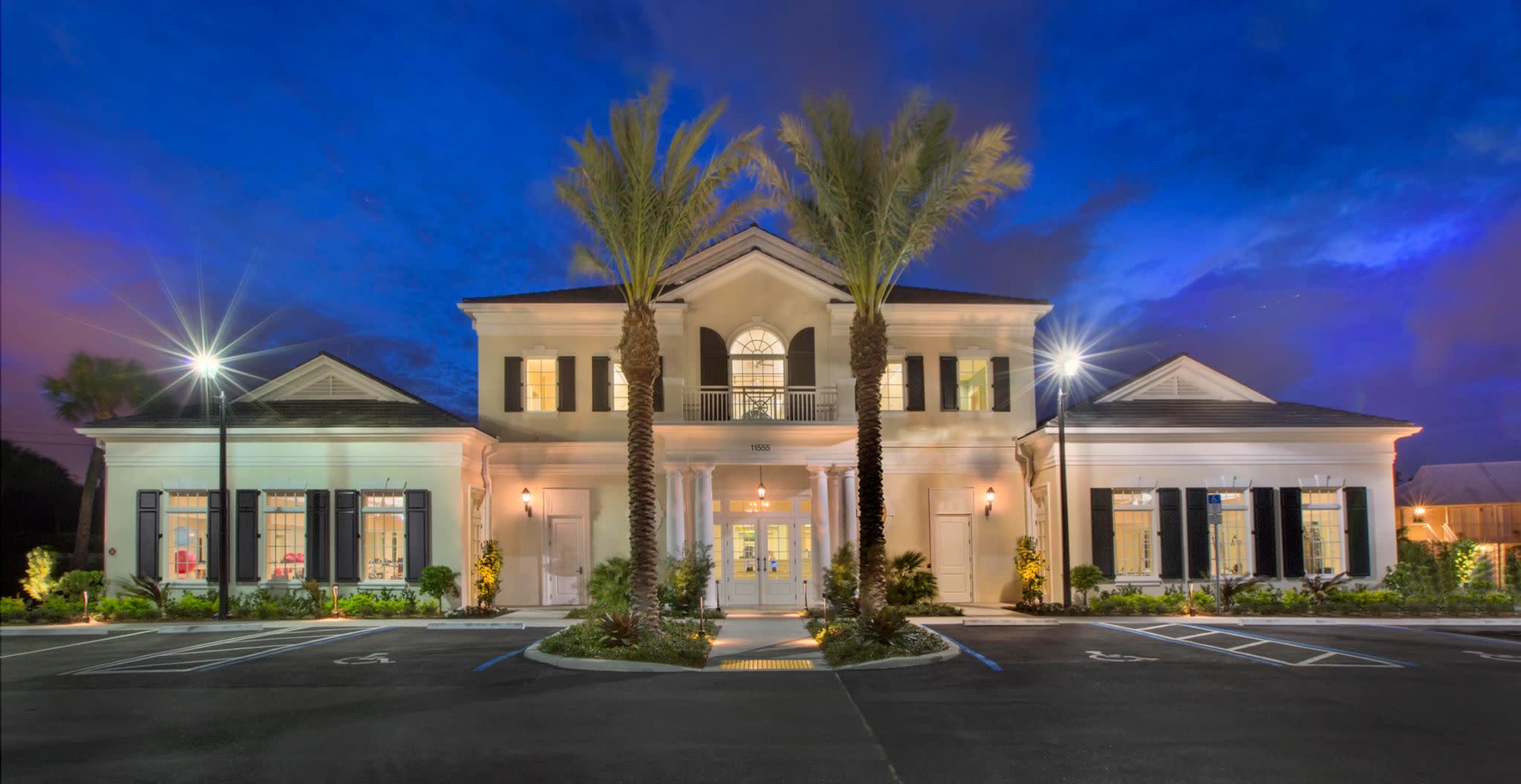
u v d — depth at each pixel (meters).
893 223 18.52
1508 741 10.15
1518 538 35.34
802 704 12.31
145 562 23.72
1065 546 23.38
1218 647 17.81
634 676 14.65
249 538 23.75
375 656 16.69
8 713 11.66
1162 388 27.20
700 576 22.62
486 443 25.56
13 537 27.09
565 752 9.65
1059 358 23.81
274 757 9.41
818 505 24.88
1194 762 9.30
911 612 23.19
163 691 13.11
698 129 18.14
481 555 25.58
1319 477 25.00
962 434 26.91
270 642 18.66
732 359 26.52
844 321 26.45
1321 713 11.57
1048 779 8.73
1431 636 19.70
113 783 8.51
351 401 26.03
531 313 27.03
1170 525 24.66
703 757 9.47
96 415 27.91
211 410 25.17
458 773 8.88
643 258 18.56
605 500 26.53
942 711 11.79
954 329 27.28
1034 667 15.45
